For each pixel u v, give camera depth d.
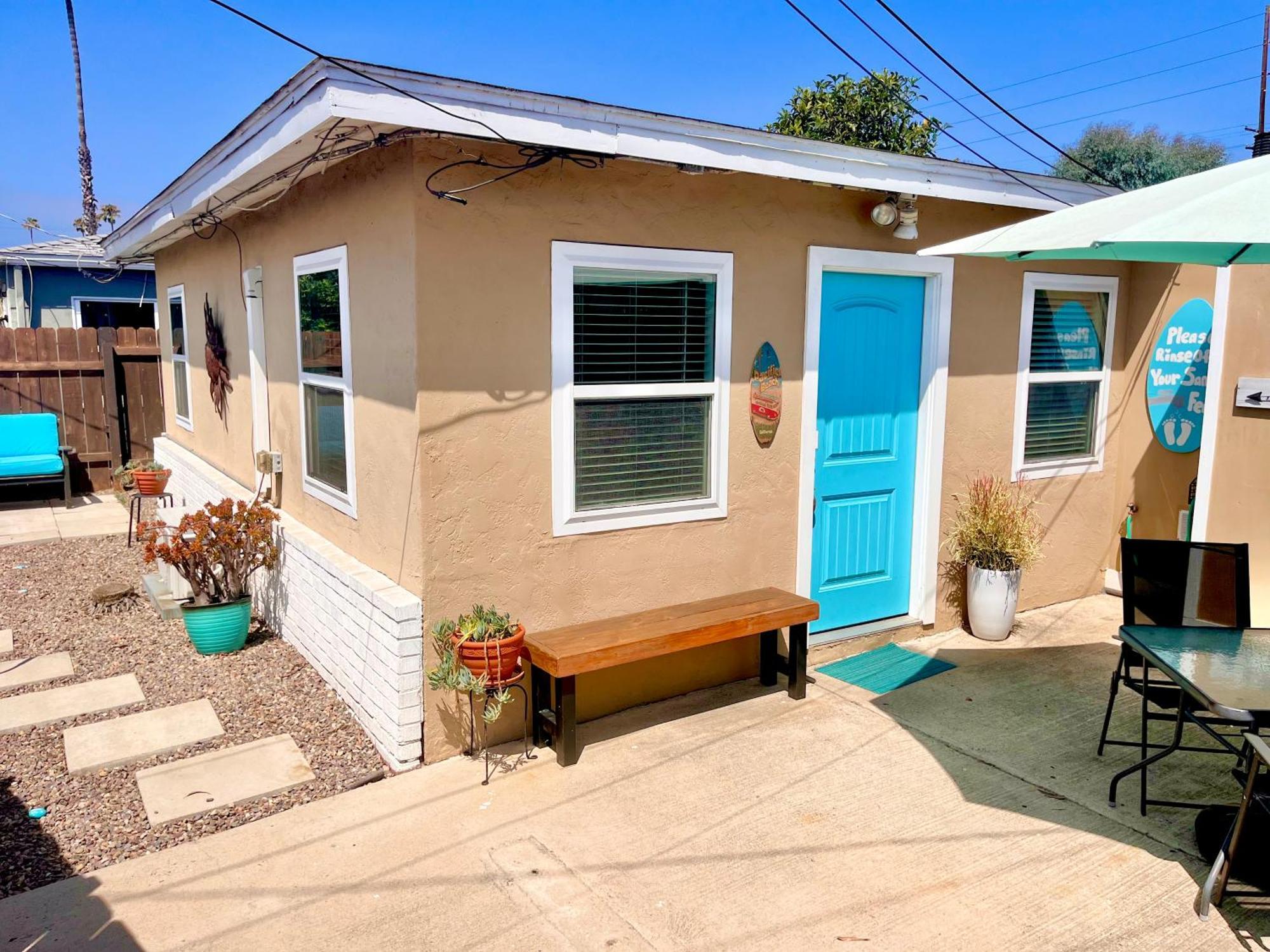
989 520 5.91
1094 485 6.88
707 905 3.15
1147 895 3.22
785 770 4.16
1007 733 4.58
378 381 4.37
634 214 4.45
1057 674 5.41
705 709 4.85
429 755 4.20
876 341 5.67
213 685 5.09
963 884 3.29
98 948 2.95
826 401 5.50
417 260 3.88
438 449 4.04
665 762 4.23
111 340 10.65
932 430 5.88
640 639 4.25
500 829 3.65
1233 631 3.91
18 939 2.98
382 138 3.84
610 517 4.59
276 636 5.94
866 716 4.77
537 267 4.21
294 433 5.79
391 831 3.64
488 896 3.21
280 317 5.83
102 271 13.39
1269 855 3.31
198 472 7.86
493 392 4.16
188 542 5.52
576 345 4.41
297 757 4.25
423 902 3.18
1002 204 5.50
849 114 14.82
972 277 5.88
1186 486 6.48
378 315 4.30
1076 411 6.74
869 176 4.80
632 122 3.97
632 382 4.61
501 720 4.40
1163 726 4.68
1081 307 6.59
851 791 3.97
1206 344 6.22
